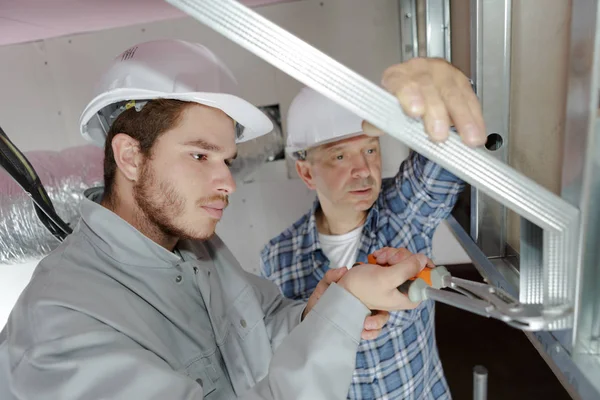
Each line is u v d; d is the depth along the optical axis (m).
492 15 0.77
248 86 1.71
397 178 1.06
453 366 1.70
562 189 0.48
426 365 1.06
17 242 1.29
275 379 0.51
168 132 0.62
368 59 1.63
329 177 1.01
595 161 0.43
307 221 1.16
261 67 1.69
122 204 0.70
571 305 0.43
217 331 0.74
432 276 0.50
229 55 1.69
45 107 1.83
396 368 1.00
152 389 0.49
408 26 1.55
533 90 0.69
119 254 0.64
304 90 1.07
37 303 0.54
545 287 0.44
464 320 1.94
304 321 0.54
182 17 1.66
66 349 0.50
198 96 0.61
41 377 0.50
